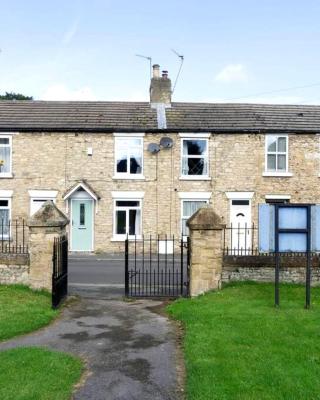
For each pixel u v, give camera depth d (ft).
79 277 49.42
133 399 18.51
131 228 75.61
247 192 75.51
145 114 79.25
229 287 38.04
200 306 32.73
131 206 75.56
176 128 75.36
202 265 37.14
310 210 32.45
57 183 74.79
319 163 76.38
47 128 74.38
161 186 75.41
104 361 22.76
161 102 82.48
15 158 74.54
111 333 27.61
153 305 35.58
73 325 29.45
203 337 25.40
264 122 77.66
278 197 75.72
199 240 37.19
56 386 19.21
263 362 21.58
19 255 38.45
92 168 75.10
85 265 59.36
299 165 76.28
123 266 58.29
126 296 38.11
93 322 30.22
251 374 20.18
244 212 75.72
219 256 37.24
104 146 75.31
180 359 23.02
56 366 21.39
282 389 18.66
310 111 82.94
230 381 19.44
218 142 75.87
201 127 75.66
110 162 75.20
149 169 75.51
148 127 75.61
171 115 79.15
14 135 74.69
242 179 75.72
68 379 20.08
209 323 28.22
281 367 20.97
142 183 75.41
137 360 22.89
